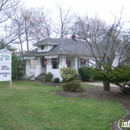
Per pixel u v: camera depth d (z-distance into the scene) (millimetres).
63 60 19250
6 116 6602
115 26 11945
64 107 8086
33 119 6422
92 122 6195
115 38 11656
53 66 20594
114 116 6879
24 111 7383
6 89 13367
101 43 12891
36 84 17234
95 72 10219
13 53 22188
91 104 8711
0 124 5777
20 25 24625
